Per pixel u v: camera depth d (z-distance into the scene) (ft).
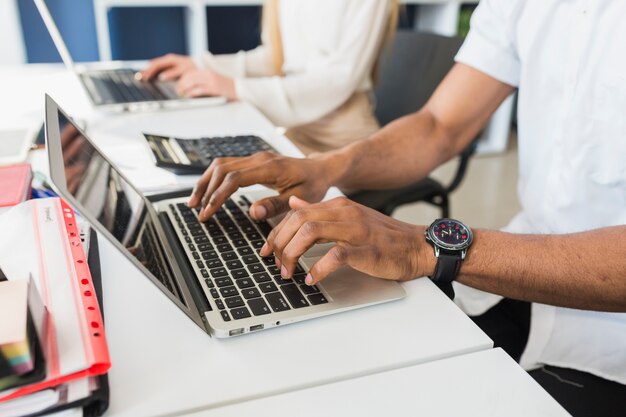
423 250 2.08
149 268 1.83
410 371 1.63
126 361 1.62
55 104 2.13
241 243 2.21
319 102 4.65
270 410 1.47
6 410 1.31
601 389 2.45
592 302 2.07
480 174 9.09
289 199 2.41
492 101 3.34
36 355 1.34
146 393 1.51
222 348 1.69
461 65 3.37
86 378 1.39
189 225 2.35
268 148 3.35
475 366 1.67
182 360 1.63
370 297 1.92
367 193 4.32
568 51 2.75
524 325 2.96
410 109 4.74
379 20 4.68
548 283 2.04
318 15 4.66
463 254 2.05
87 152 2.09
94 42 8.40
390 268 1.99
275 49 5.22
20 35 8.04
